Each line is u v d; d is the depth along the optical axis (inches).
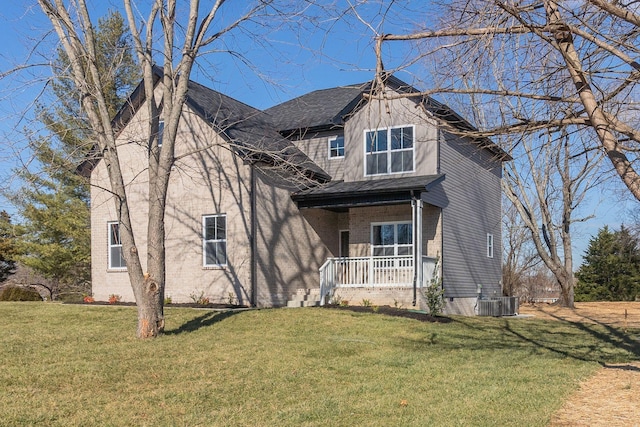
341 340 481.1
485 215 968.3
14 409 276.5
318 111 918.4
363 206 792.9
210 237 740.7
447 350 465.1
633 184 252.8
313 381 350.0
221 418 273.9
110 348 425.1
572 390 329.1
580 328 666.8
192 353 414.6
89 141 497.7
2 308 664.4
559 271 1136.8
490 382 349.4
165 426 261.6
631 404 297.0
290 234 776.9
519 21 266.4
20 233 1170.0
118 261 805.2
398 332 533.0
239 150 709.9
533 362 420.2
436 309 645.9
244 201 717.9
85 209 1167.0
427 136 762.2
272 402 303.6
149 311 471.8
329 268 757.9
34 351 410.6
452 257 815.1
